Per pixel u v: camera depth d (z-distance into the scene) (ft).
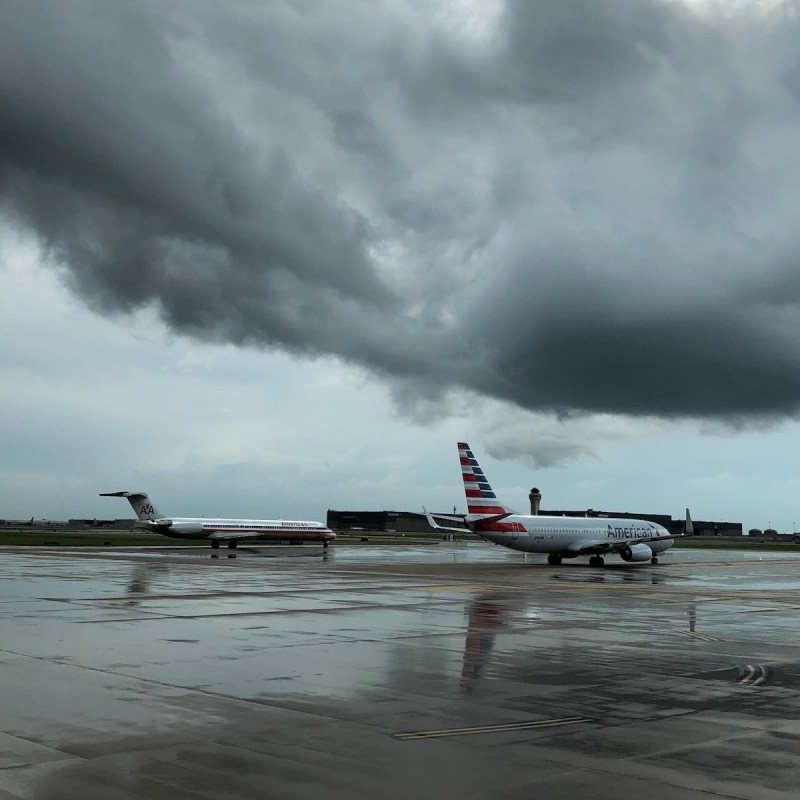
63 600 112.06
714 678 61.98
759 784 35.55
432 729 44.42
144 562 223.10
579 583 175.01
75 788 33.14
